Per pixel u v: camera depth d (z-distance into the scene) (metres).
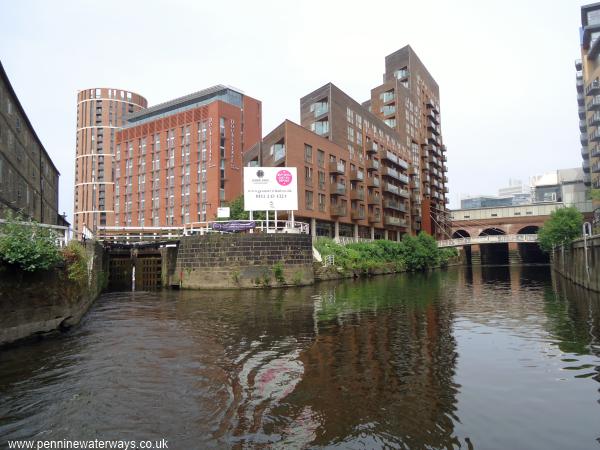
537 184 130.75
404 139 83.19
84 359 11.41
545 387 9.07
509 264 87.81
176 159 77.88
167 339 13.95
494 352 12.02
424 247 64.12
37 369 10.47
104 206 123.75
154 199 80.94
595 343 12.98
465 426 7.15
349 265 45.88
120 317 18.67
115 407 8.00
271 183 35.78
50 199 53.16
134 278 36.81
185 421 7.35
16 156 33.59
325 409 7.87
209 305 22.91
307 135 52.00
